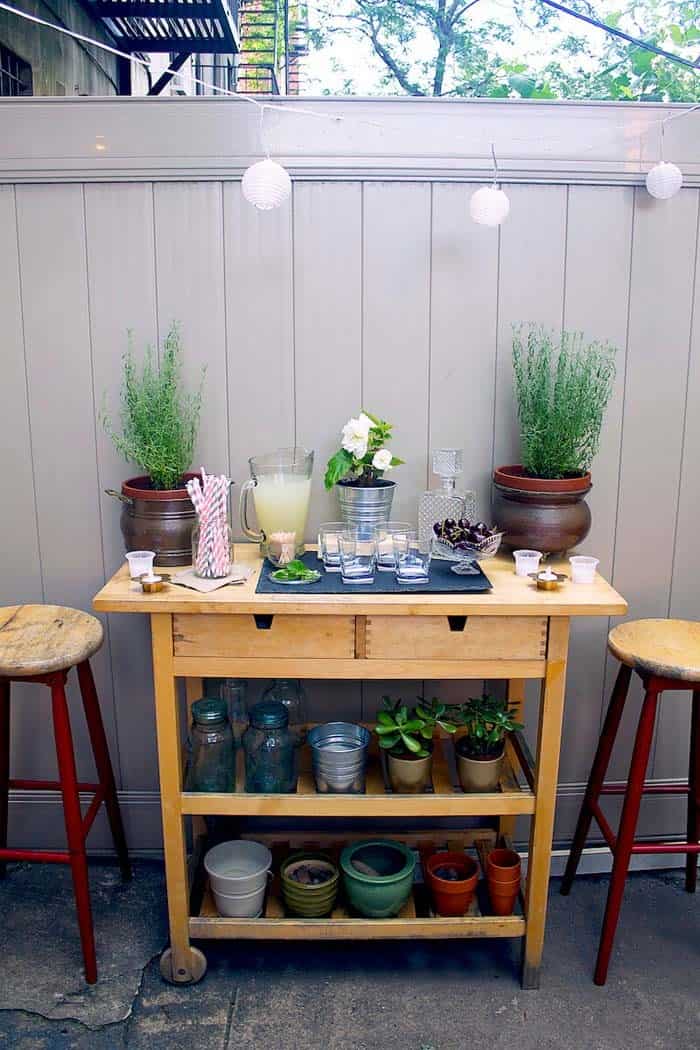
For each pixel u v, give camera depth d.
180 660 1.75
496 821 2.26
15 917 2.12
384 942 2.06
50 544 2.20
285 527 1.98
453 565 1.92
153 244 2.04
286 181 1.76
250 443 2.14
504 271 2.07
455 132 2.00
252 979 1.94
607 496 2.21
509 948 2.05
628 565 2.26
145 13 3.33
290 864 2.01
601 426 2.16
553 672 1.76
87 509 2.18
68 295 2.07
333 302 2.07
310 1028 1.80
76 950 2.01
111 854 2.35
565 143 2.02
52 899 2.19
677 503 2.23
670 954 2.03
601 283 2.10
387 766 1.94
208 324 2.08
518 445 2.16
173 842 1.83
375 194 2.03
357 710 2.27
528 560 1.86
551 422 1.95
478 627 1.73
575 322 2.11
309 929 1.86
